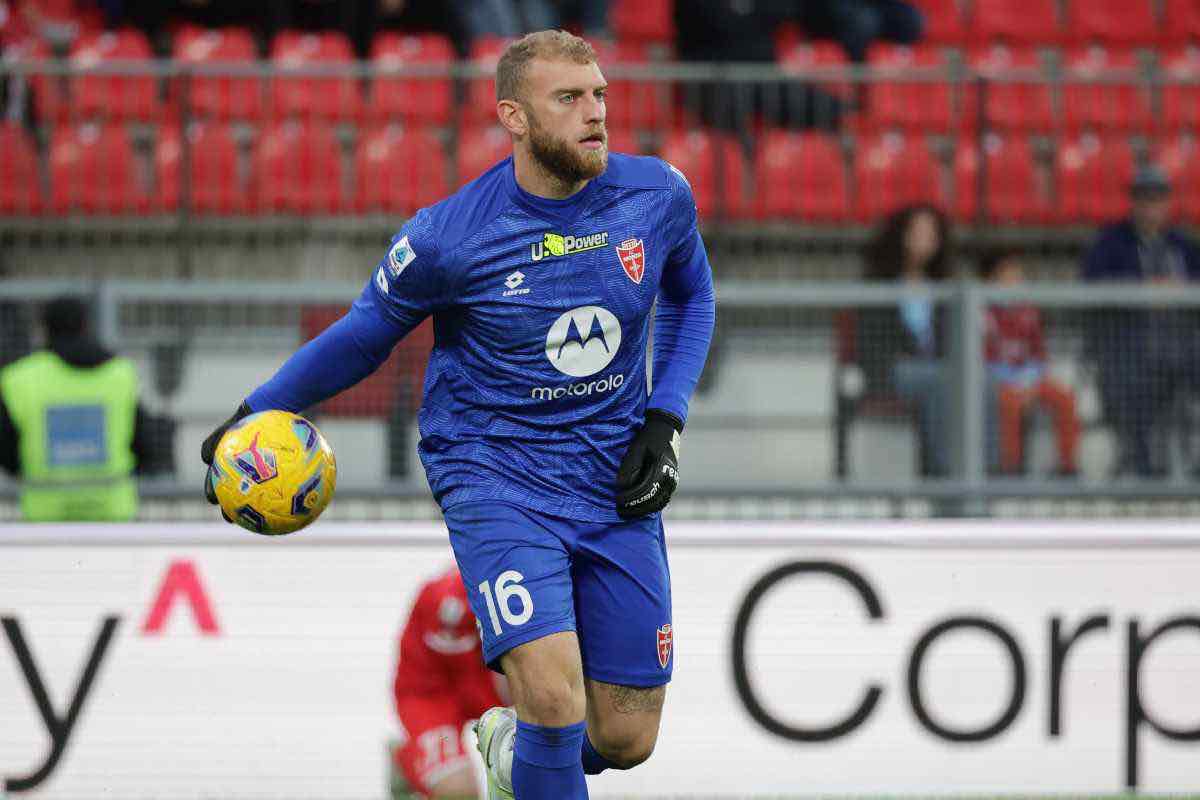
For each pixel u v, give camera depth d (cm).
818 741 2009
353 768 1970
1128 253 2950
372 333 1393
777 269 3197
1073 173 3588
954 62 4131
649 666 1445
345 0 3828
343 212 3306
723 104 3300
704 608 2005
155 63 2870
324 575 1980
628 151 3322
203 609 1969
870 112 3519
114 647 1959
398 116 3403
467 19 3919
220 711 1966
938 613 2023
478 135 3384
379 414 2516
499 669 1409
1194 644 2042
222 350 2547
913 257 2825
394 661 1975
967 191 3509
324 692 1972
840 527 2019
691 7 3809
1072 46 4422
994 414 2545
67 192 3130
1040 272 3466
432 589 1859
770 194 3347
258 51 3838
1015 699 2025
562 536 1391
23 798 1947
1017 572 2030
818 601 2017
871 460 2581
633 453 1416
